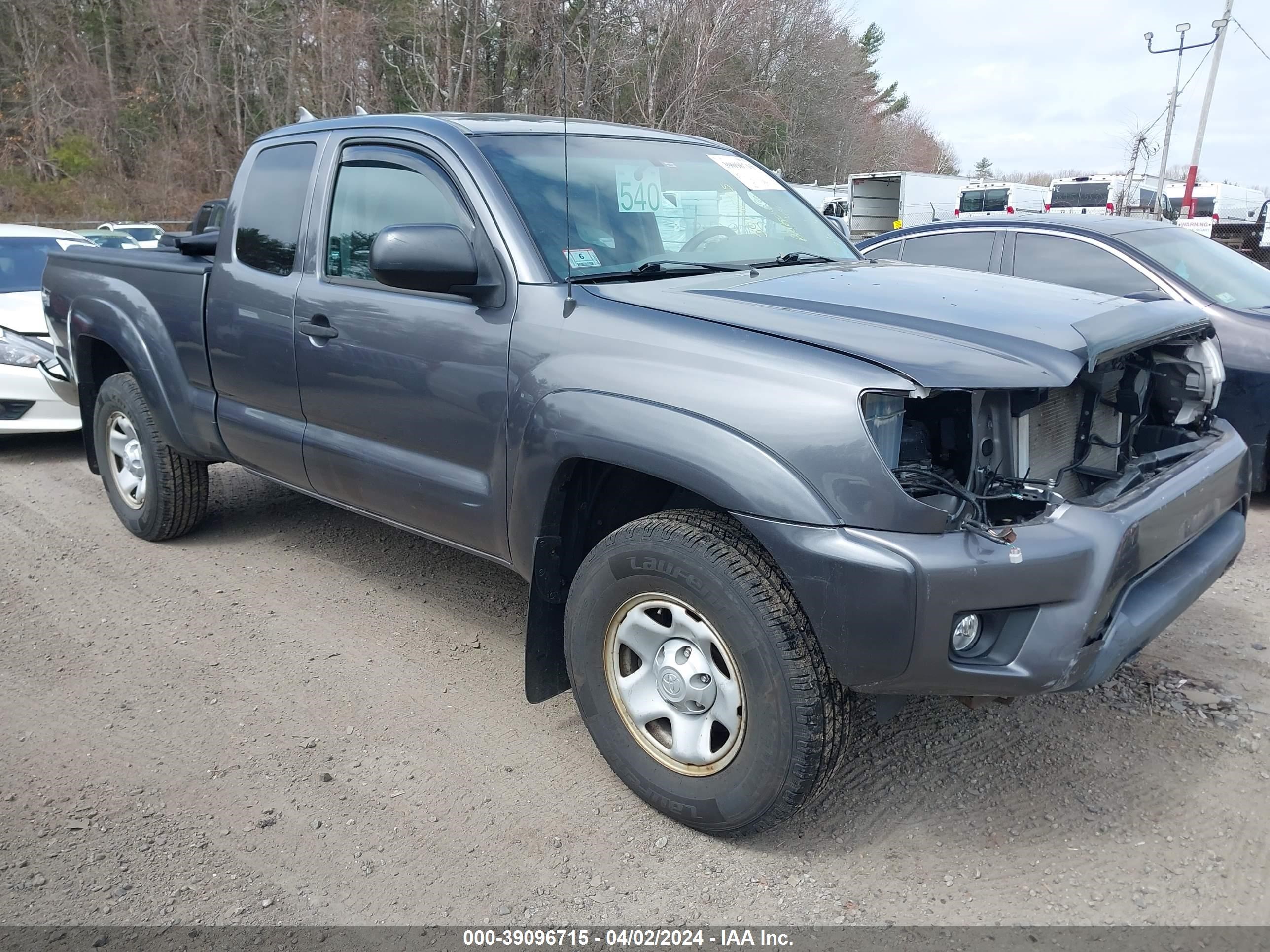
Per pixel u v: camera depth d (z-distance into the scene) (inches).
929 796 118.7
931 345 97.9
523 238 123.3
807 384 96.0
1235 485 126.9
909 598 90.7
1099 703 139.9
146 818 114.0
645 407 104.7
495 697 142.9
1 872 104.3
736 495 97.5
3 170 1496.1
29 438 305.6
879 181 1117.7
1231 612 170.9
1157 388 129.9
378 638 161.3
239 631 163.6
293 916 98.8
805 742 98.3
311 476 157.1
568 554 122.7
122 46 1664.6
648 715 111.9
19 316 284.0
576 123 150.7
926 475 95.3
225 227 168.2
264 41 1523.1
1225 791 118.9
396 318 134.3
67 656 154.4
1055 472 112.0
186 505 196.2
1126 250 245.4
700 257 139.5
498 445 122.7
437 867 106.2
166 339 179.5
